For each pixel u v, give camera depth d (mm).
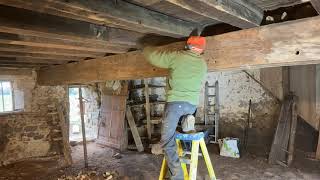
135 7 1847
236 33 2127
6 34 2174
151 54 2258
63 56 3492
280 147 4754
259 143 5535
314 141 4738
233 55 2143
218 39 2230
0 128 4746
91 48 2775
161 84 6785
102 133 6566
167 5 1824
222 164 4812
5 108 5066
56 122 5359
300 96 4719
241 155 5305
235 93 5871
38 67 4812
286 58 1859
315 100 4469
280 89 5129
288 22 1853
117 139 6133
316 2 1475
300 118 4859
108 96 6480
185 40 2457
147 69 2875
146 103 6355
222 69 2252
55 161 5133
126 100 6094
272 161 4758
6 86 5062
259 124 5539
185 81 2146
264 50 1965
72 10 1582
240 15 1782
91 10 1588
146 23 1928
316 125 4492
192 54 2166
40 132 5164
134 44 2535
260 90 5492
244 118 5773
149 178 4324
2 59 3576
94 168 4891
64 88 5480
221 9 1599
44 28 1874
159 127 6777
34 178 4398
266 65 2035
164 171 2551
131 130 6074
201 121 6391
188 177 2365
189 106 2189
